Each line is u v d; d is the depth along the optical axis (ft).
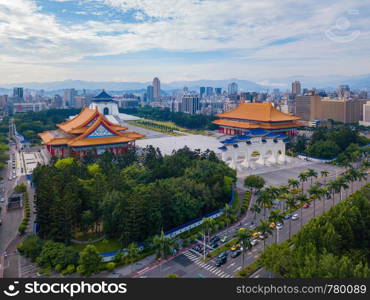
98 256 256.52
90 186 364.79
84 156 544.62
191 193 358.02
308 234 256.32
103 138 612.29
